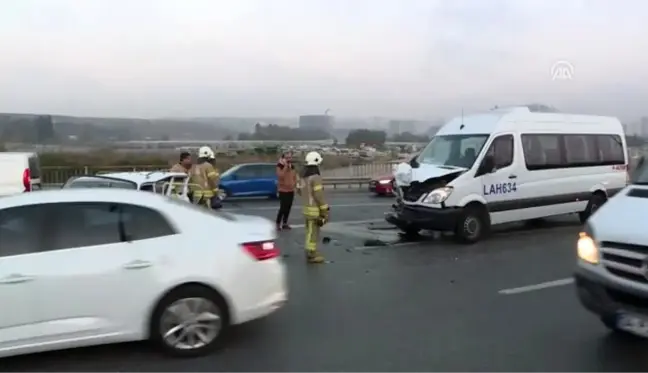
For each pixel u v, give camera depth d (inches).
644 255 163.9
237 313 194.5
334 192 984.9
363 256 378.0
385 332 214.8
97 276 178.5
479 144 430.6
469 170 418.3
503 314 237.8
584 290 182.4
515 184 438.6
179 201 203.3
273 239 207.8
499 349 195.3
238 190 824.3
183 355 188.2
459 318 232.7
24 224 179.3
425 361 184.9
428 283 296.8
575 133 479.8
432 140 475.2
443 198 408.8
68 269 176.6
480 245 414.6
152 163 1084.5
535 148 451.8
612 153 504.1
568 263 345.4
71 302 176.6
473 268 334.0
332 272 327.0
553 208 463.2
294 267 342.0
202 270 188.9
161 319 185.6
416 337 208.8
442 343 202.1
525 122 450.3
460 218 414.3
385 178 904.3
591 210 491.8
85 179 401.7
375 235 471.2
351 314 239.0
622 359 184.5
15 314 172.4
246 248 197.9
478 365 180.9
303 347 198.4
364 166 1208.2
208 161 456.1
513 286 287.7
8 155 539.5
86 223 184.1
